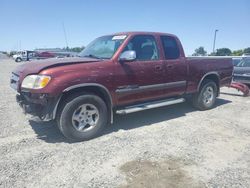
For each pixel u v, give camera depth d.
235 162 3.90
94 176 3.43
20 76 4.64
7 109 6.77
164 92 5.82
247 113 6.77
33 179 3.34
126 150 4.25
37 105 4.30
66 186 3.20
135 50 5.30
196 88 6.56
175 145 4.50
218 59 7.11
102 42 5.69
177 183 3.27
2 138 4.72
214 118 6.24
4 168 3.61
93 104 4.66
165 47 5.86
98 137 4.83
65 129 4.43
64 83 4.24
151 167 3.68
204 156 4.08
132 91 5.16
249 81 10.23
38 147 4.34
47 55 30.30
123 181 3.31
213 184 3.28
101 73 4.66
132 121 5.89
